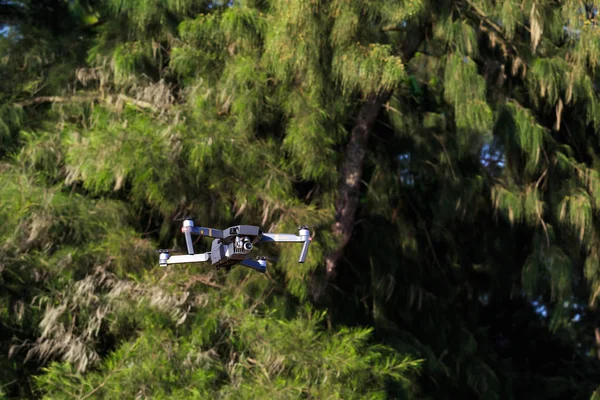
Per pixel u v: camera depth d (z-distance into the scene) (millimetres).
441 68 15844
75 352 12859
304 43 13703
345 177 15789
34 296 13297
